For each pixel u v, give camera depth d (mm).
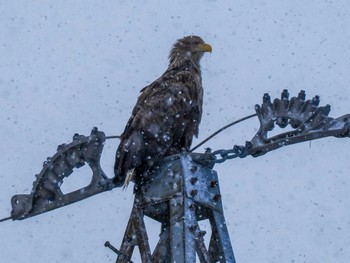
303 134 11461
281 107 11836
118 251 12031
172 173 11883
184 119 15586
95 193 12805
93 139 12688
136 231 11859
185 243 11188
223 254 11531
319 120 11430
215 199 11898
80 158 12758
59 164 12805
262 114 11938
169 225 11766
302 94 11805
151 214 12211
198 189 11766
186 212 11445
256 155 11852
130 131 14969
